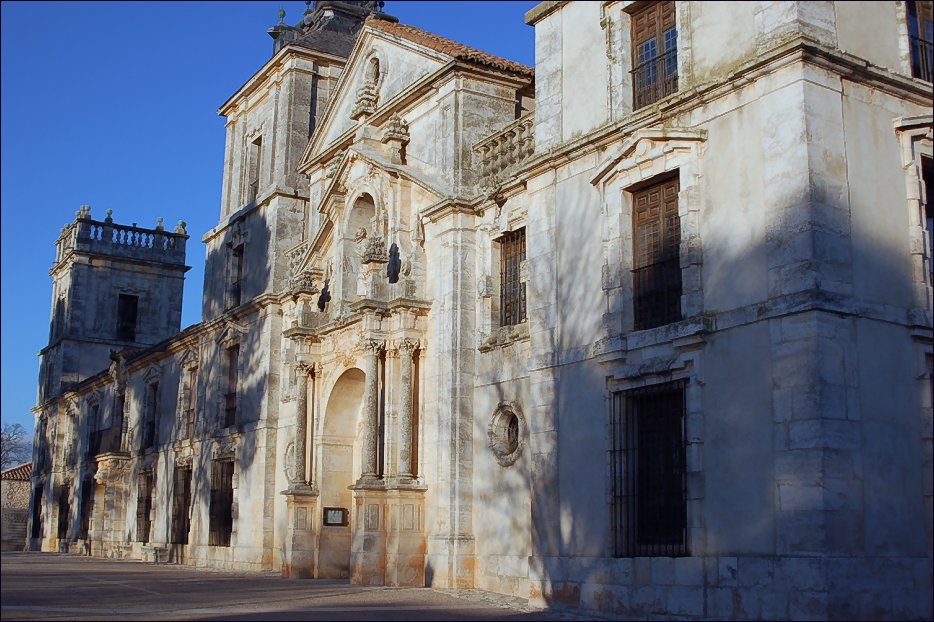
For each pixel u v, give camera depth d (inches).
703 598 598.5
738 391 600.1
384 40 1088.8
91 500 1957.4
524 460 813.2
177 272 2267.5
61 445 2175.2
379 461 943.0
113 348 2178.9
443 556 852.6
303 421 1090.1
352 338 1023.0
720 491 602.2
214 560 1310.3
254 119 1433.3
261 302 1261.1
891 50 644.1
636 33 748.0
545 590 727.1
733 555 585.3
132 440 1772.9
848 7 625.3
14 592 752.3
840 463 549.0
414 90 994.7
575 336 743.1
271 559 1179.9
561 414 746.2
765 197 601.6
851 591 536.4
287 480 1167.6
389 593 805.9
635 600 646.5
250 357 1304.1
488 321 885.2
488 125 955.3
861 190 599.8
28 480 2822.3
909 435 586.2
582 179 761.0
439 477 876.0
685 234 647.8
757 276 600.1
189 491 1471.5
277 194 1286.9
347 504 1066.1
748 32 634.2
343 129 1179.3
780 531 559.5
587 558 695.7
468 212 916.0
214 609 653.9
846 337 569.9
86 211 2193.7
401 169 975.0
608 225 716.7
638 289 697.6
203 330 1451.8
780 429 568.7
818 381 553.0
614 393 695.7
